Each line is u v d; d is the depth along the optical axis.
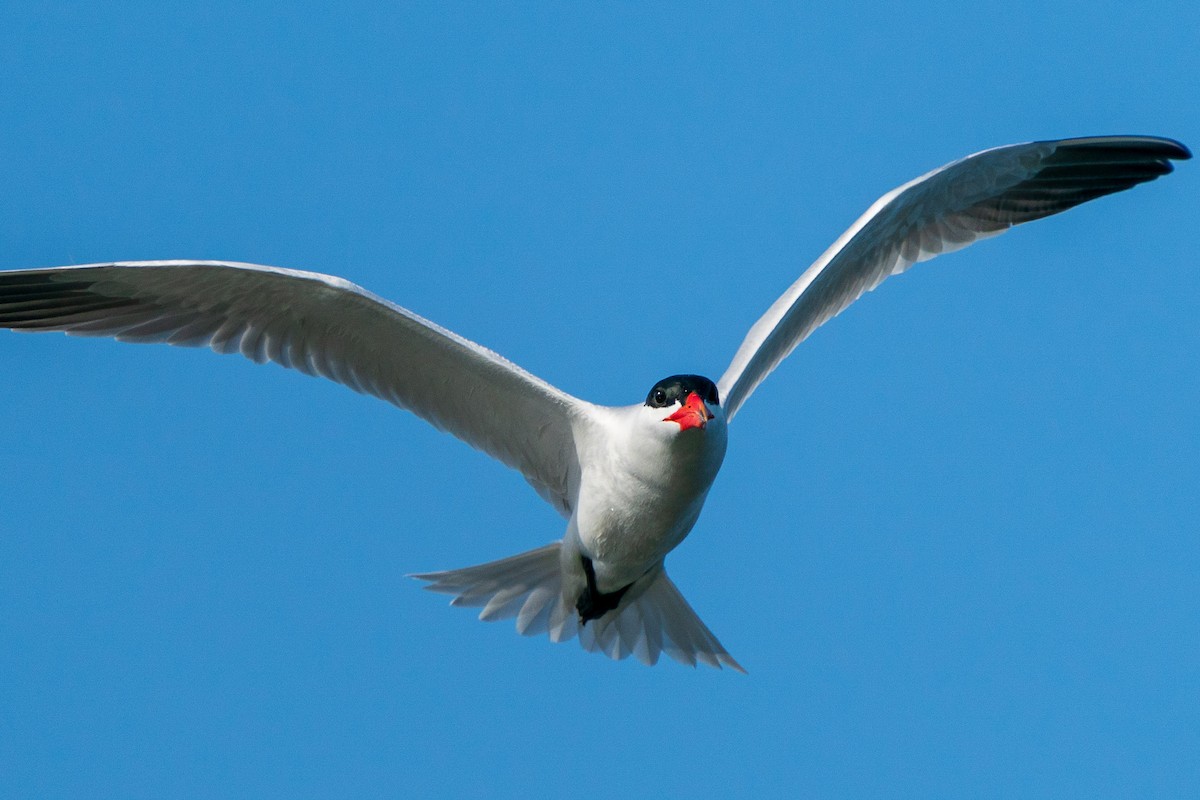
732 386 12.22
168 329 12.20
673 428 11.41
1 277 11.49
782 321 12.60
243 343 12.28
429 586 13.21
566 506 12.98
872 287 13.98
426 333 11.83
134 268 11.41
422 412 12.72
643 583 13.09
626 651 13.34
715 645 13.37
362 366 12.48
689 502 12.01
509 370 11.99
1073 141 13.60
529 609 13.27
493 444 12.84
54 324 11.95
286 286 11.66
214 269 11.45
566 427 12.46
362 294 11.53
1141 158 14.14
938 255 14.16
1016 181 13.91
